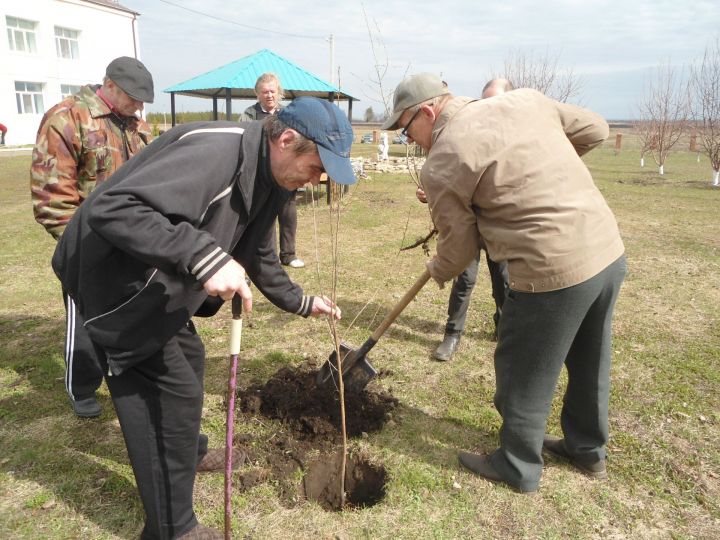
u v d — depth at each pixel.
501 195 2.17
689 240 7.73
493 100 2.24
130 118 3.16
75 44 31.25
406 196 11.89
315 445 2.86
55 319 4.53
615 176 17.20
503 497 2.50
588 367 2.47
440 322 4.60
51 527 2.29
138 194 1.58
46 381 3.48
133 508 2.40
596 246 2.17
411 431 3.01
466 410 3.23
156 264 1.63
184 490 2.07
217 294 1.66
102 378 3.39
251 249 2.24
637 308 4.96
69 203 2.92
